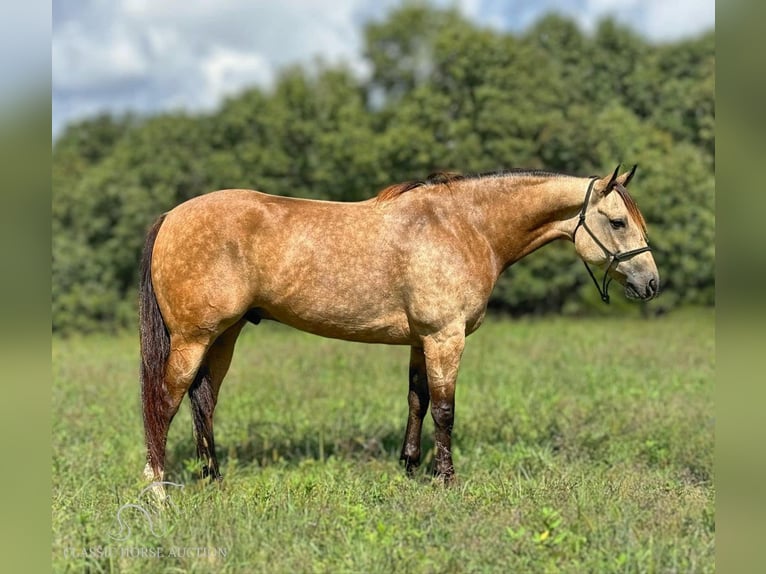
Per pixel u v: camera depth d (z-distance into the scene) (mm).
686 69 21594
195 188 19234
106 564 3490
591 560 3484
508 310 19156
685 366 9539
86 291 18453
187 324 4641
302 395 7703
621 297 17875
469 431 6336
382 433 6254
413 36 19250
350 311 4781
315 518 4012
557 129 17906
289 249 4660
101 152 25578
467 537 3727
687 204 17672
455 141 17828
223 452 5852
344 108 18453
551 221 5105
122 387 8461
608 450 5672
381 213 4812
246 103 19109
